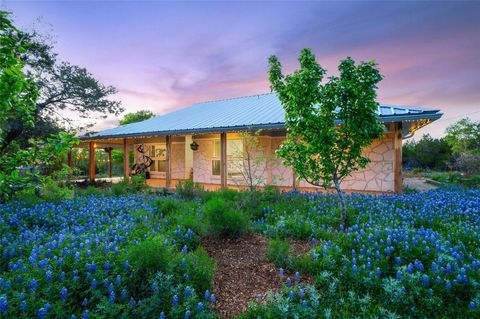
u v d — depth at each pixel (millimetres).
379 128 5492
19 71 2779
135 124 16297
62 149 3588
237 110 13594
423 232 4348
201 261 3477
